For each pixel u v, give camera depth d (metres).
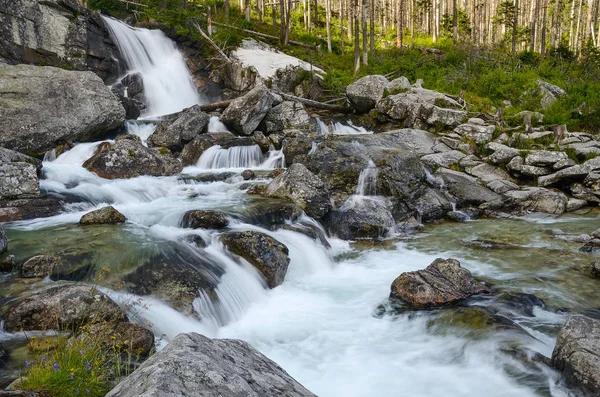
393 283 7.58
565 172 13.61
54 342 5.00
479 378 5.32
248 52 25.64
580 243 10.12
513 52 29.03
